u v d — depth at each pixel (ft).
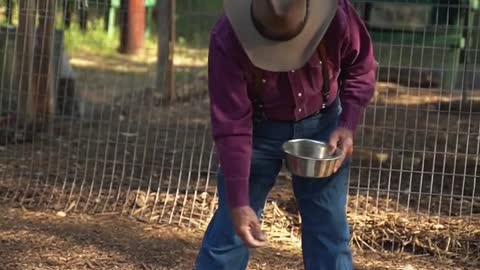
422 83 25.34
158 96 29.86
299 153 10.62
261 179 11.50
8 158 22.11
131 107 26.53
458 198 19.54
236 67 10.33
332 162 10.25
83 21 25.25
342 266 11.73
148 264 15.97
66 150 23.16
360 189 19.35
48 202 19.36
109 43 39.45
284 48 9.95
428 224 17.92
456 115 24.02
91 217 18.61
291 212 18.74
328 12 10.02
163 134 25.45
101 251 16.52
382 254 17.12
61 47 24.09
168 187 19.79
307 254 11.82
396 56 24.53
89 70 35.27
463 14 24.75
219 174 11.43
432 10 27.07
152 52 39.96
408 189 19.86
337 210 11.52
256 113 11.07
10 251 16.29
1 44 23.70
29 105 23.34
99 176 21.02
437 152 20.24
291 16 9.72
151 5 40.70
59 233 17.37
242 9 10.02
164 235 17.61
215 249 11.48
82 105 26.40
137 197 19.34
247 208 10.28
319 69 10.69
